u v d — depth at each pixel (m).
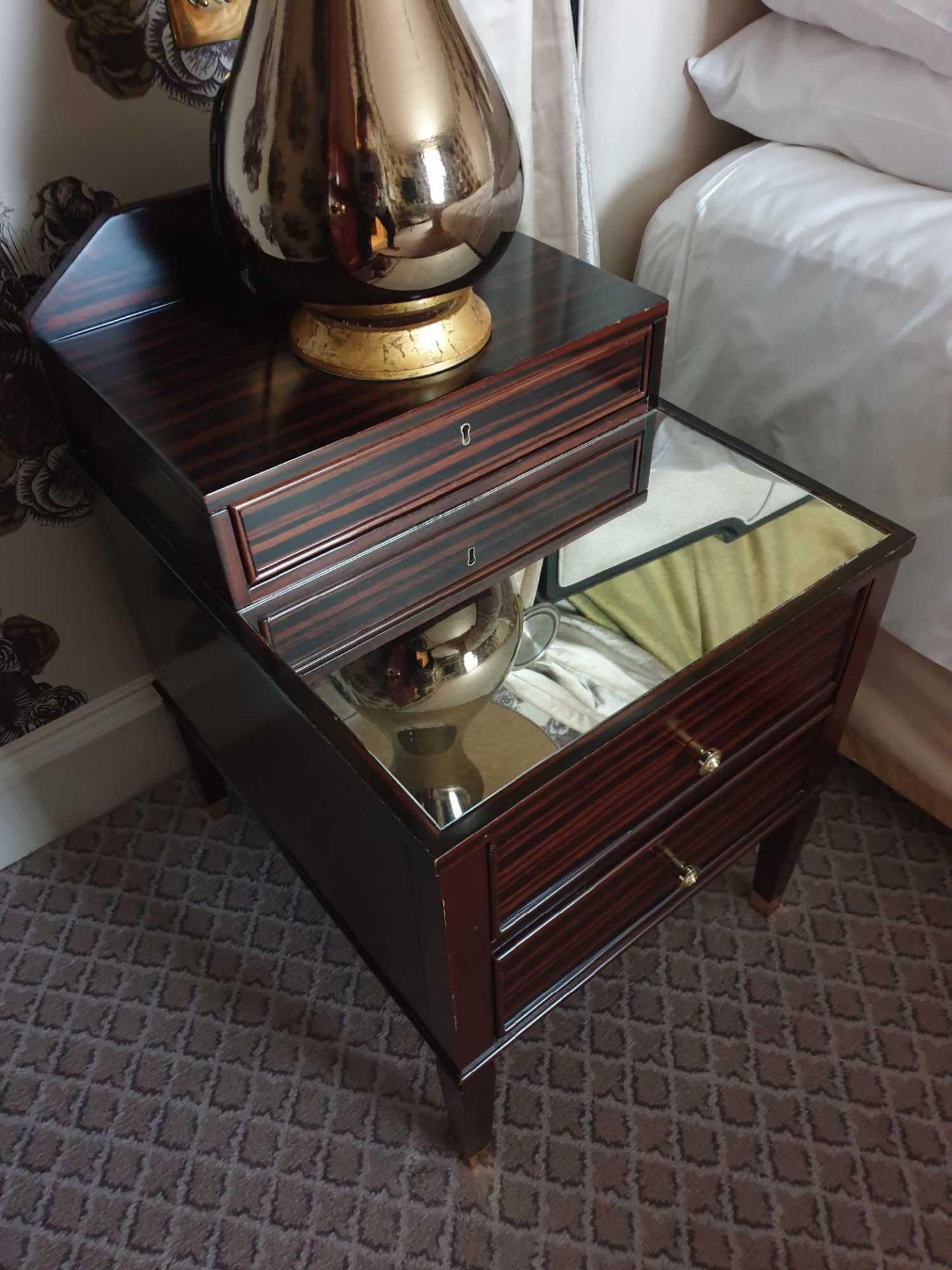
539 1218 0.87
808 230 0.98
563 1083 0.96
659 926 1.08
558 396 0.75
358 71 0.56
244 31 0.61
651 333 0.78
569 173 0.97
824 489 0.81
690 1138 0.92
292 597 0.69
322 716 0.61
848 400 0.97
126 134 0.81
